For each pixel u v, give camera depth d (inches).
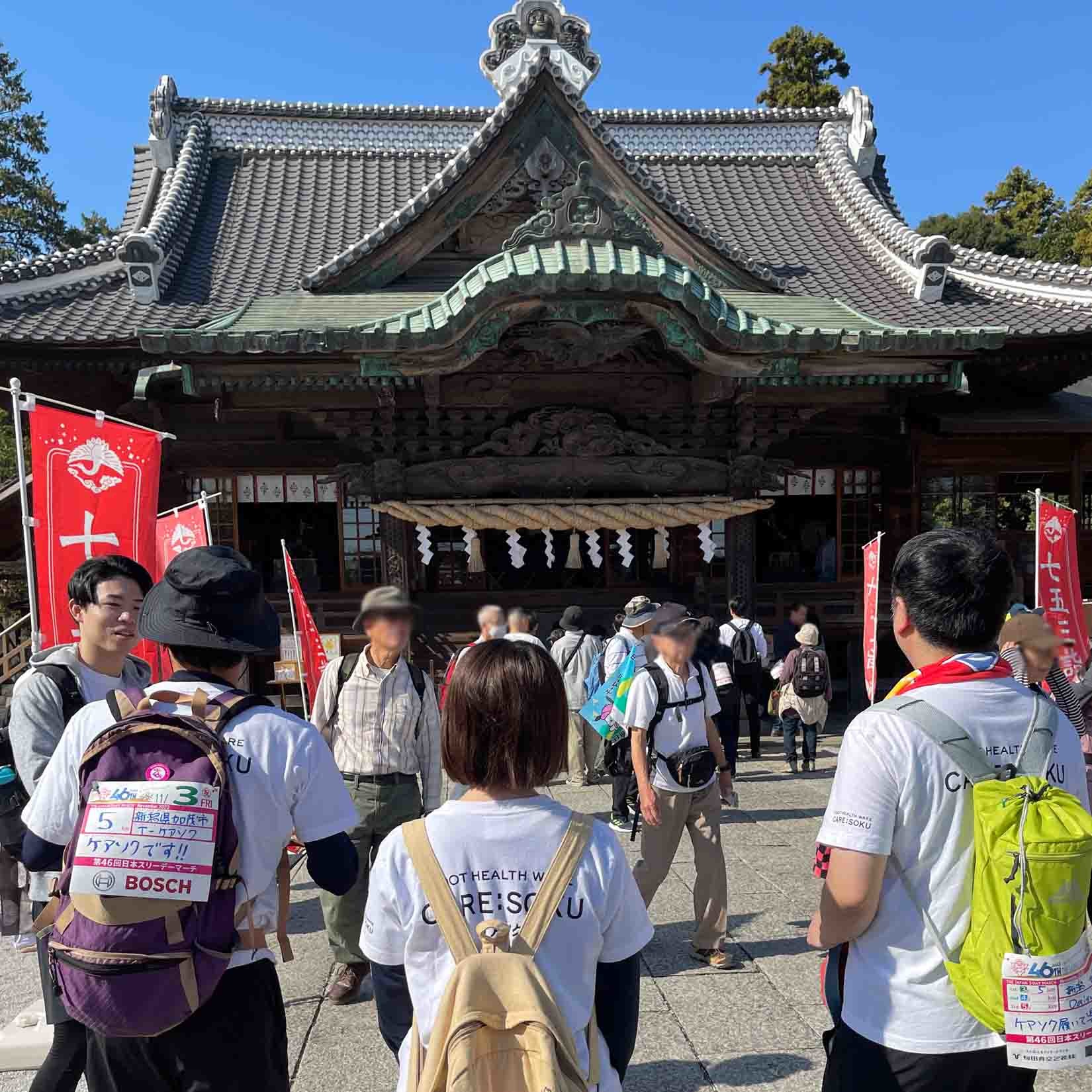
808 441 483.2
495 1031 55.4
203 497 250.5
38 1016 145.0
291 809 79.4
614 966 65.2
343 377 381.1
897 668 498.3
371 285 434.6
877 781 70.6
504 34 523.8
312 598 468.8
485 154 420.5
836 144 618.5
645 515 418.3
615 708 169.8
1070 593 260.7
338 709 159.3
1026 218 1263.5
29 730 106.8
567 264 336.8
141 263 435.5
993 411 480.4
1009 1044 65.4
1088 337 432.8
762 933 186.1
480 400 421.4
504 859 62.4
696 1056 138.3
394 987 64.2
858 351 361.1
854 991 74.0
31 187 957.2
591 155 428.5
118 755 73.6
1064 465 488.7
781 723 344.2
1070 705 156.3
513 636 307.3
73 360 413.1
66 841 81.2
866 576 317.4
